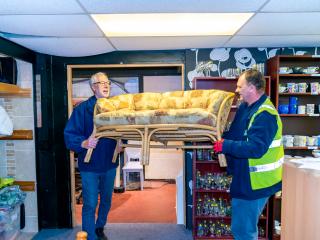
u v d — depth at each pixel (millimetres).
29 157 3012
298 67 2916
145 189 4723
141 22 2092
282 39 2621
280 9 1802
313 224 1081
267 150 1696
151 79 4328
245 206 1842
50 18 1910
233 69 2920
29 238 2904
